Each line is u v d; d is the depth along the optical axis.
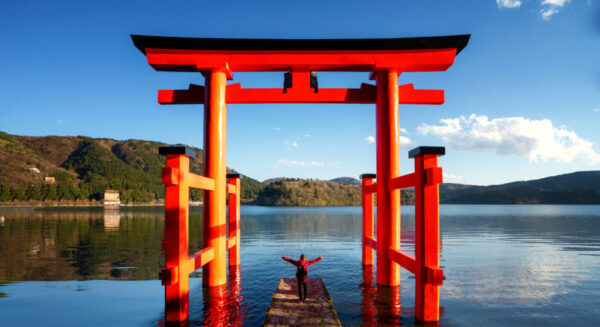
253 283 9.34
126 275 11.01
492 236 25.12
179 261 6.00
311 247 18.36
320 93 9.25
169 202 5.96
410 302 7.43
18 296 8.51
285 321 5.93
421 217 6.06
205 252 7.62
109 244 19.86
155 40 8.20
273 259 13.87
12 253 16.06
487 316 6.89
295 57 8.65
